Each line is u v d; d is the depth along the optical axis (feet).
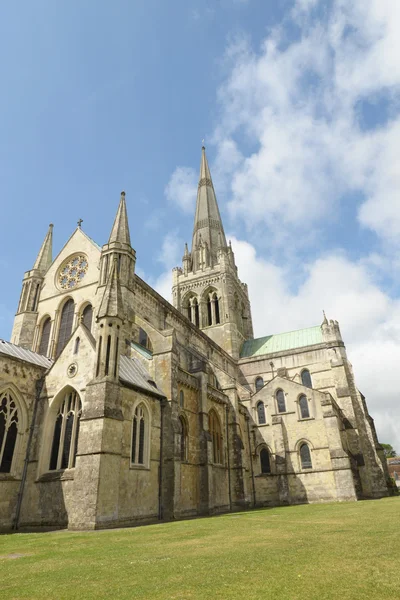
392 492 200.85
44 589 31.50
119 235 153.99
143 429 110.42
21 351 122.62
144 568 37.81
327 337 236.63
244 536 58.75
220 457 152.35
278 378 190.70
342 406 209.05
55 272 165.68
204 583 30.86
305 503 162.40
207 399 146.92
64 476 96.17
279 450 174.91
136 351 136.26
